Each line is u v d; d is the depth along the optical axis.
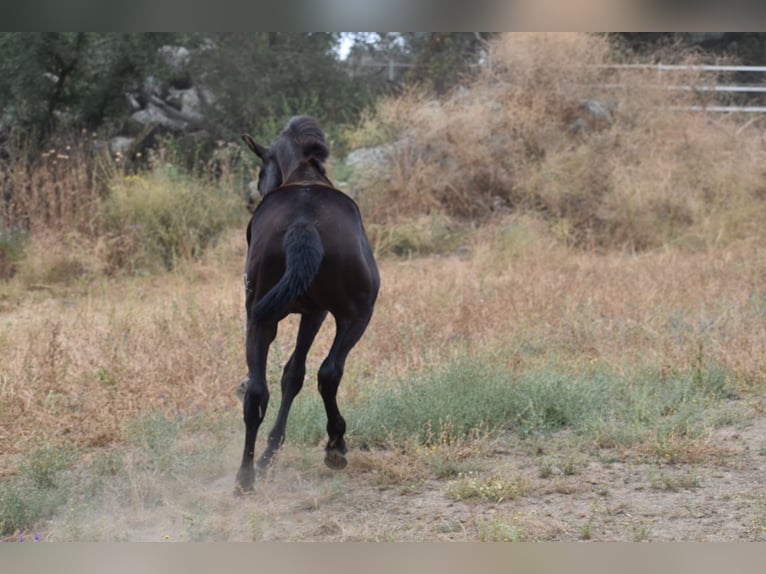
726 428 7.80
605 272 14.87
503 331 10.96
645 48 26.66
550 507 6.04
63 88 21.55
